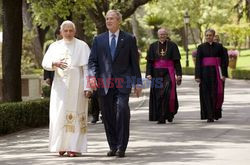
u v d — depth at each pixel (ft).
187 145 81.61
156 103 111.14
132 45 73.46
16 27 118.62
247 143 82.79
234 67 310.65
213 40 112.47
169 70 111.04
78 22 196.34
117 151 73.41
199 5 434.30
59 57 75.77
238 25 384.06
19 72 119.96
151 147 80.43
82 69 75.92
